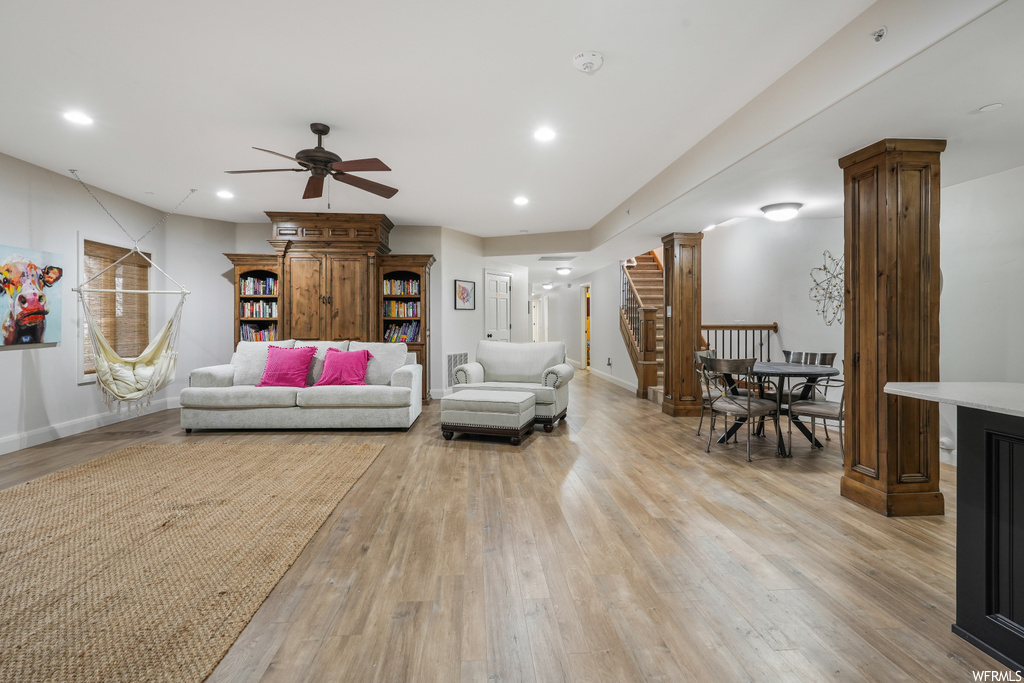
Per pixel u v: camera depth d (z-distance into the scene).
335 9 2.12
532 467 3.59
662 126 3.38
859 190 2.89
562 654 1.55
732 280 6.77
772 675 1.45
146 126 3.35
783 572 2.07
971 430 1.63
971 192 3.46
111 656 1.51
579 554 2.23
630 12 2.14
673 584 1.97
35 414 4.23
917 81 2.09
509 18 2.18
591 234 7.00
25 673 1.43
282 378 4.85
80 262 4.67
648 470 3.53
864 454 2.87
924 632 1.67
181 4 2.07
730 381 4.62
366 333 6.02
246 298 6.32
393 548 2.29
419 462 3.71
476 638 1.62
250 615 1.74
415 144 3.70
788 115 2.62
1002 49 1.83
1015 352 3.18
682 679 1.43
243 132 3.46
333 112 3.14
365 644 1.59
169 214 5.94
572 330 11.84
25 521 2.58
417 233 6.83
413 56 2.49
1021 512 1.50
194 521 2.59
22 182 4.07
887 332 2.69
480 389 4.85
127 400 4.31
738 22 2.21
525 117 3.23
